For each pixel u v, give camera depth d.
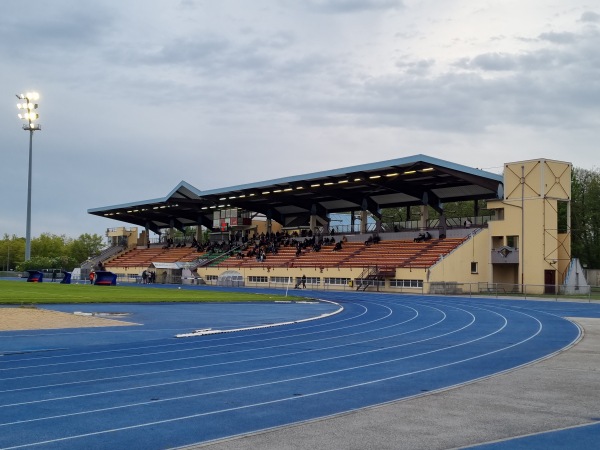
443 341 21.62
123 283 81.56
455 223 70.44
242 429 9.77
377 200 75.81
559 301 46.12
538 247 57.03
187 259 93.25
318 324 28.27
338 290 65.75
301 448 8.64
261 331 25.06
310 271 70.69
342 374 14.82
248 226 93.12
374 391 12.77
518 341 21.61
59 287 57.41
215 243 94.94
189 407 11.31
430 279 57.78
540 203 57.09
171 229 109.00
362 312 35.81
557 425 9.88
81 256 151.50
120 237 117.31
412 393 12.55
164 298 44.88
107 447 8.81
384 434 9.36
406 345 20.48
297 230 92.38
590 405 11.34
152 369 15.53
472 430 9.58
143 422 10.22
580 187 82.94
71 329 24.94
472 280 60.44
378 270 63.22
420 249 64.62
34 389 12.93
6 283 64.50
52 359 17.17
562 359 17.23
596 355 18.05
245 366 16.03
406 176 63.28
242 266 79.69
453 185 66.25
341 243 76.06
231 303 43.00
